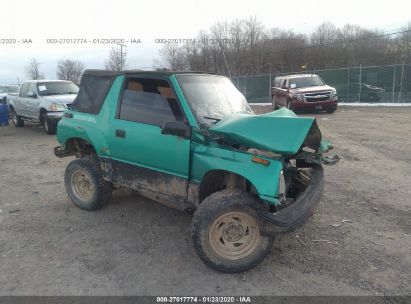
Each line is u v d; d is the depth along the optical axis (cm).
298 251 404
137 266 378
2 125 1591
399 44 4931
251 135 346
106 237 443
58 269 374
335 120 1559
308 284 343
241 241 364
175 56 5197
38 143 1153
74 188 538
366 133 1169
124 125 450
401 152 870
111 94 477
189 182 398
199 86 433
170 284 346
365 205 534
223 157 364
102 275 362
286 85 1988
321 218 489
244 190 372
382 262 379
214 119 404
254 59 5744
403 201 547
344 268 369
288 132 338
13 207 552
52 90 1376
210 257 356
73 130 518
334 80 2638
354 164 771
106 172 491
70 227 473
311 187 375
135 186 457
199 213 354
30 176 738
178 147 395
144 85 443
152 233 452
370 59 5347
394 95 2406
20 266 380
